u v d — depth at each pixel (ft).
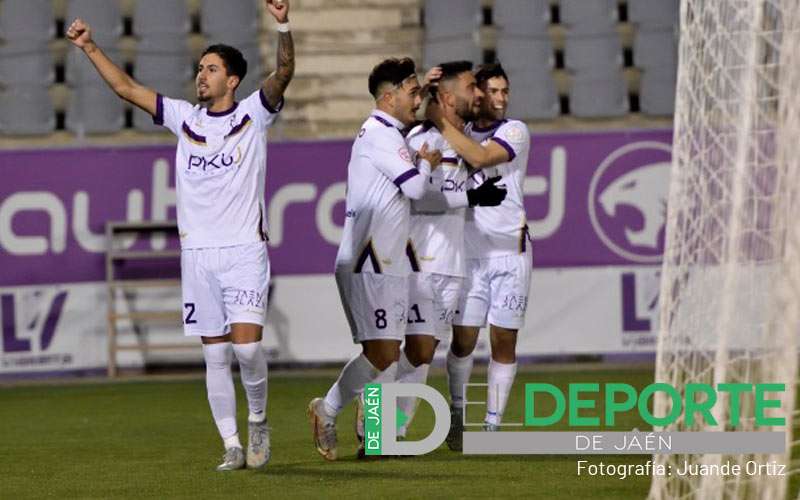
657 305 139.74
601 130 140.15
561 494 61.77
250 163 69.21
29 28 165.17
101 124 160.66
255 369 69.10
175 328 142.20
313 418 73.72
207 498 61.98
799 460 64.80
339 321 140.36
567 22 167.43
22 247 138.92
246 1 167.84
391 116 72.33
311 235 140.26
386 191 71.77
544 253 139.85
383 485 64.80
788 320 54.08
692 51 56.65
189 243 69.87
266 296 69.82
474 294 80.89
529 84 163.02
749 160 54.49
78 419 104.47
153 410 109.70
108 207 140.05
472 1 167.53
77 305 139.85
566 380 125.39
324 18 165.68
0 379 138.31
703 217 55.83
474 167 76.23
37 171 139.23
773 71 54.39
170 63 165.78
